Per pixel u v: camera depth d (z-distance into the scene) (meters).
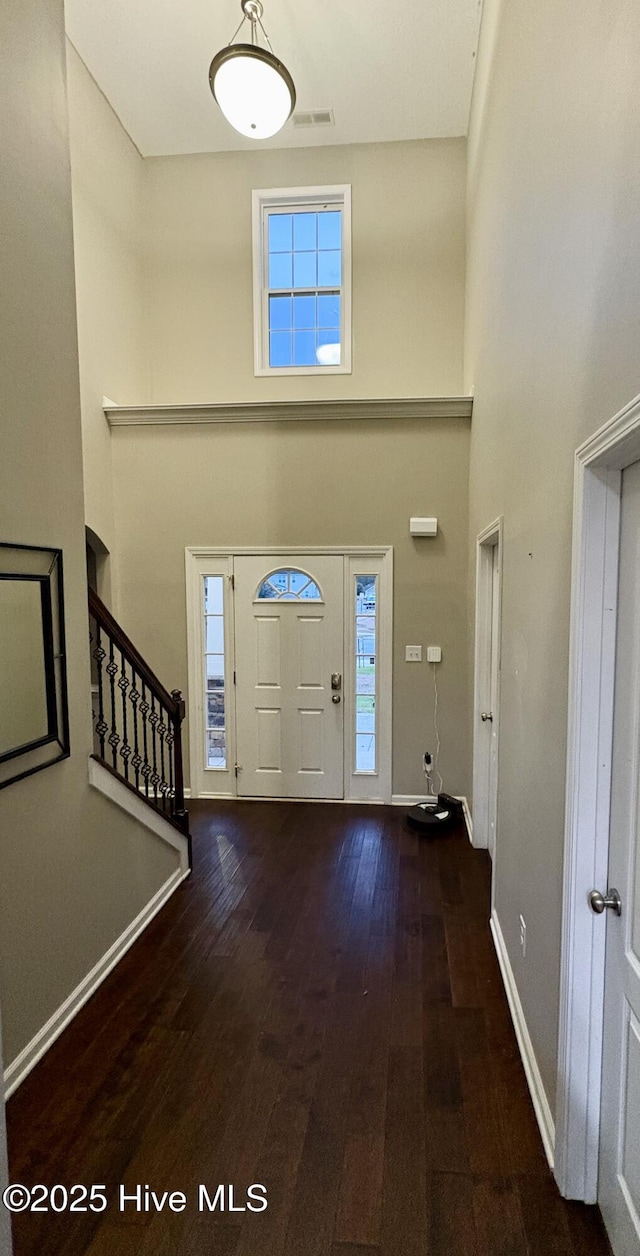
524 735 2.16
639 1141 1.29
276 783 4.54
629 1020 1.35
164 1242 1.48
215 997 2.36
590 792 1.47
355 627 4.39
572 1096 1.54
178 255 5.11
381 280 4.96
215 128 4.69
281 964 2.57
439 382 4.96
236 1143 1.73
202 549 4.42
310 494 4.31
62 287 2.24
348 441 4.25
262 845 3.77
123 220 4.73
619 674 1.40
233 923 2.89
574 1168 1.55
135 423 4.40
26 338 2.04
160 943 2.73
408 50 3.92
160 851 3.06
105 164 4.42
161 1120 1.81
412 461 4.20
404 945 2.70
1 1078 1.05
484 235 3.42
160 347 5.19
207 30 3.81
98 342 4.32
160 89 4.31
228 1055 2.06
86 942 2.37
